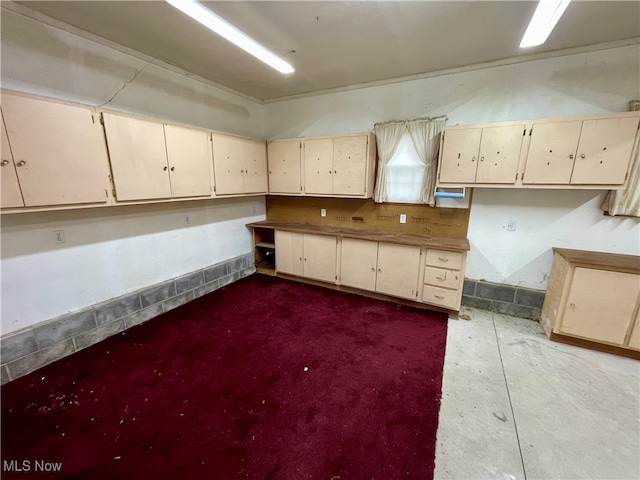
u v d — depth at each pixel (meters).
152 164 2.58
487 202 3.04
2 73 1.93
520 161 2.54
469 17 2.07
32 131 1.85
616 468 1.46
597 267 2.27
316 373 2.17
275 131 4.32
